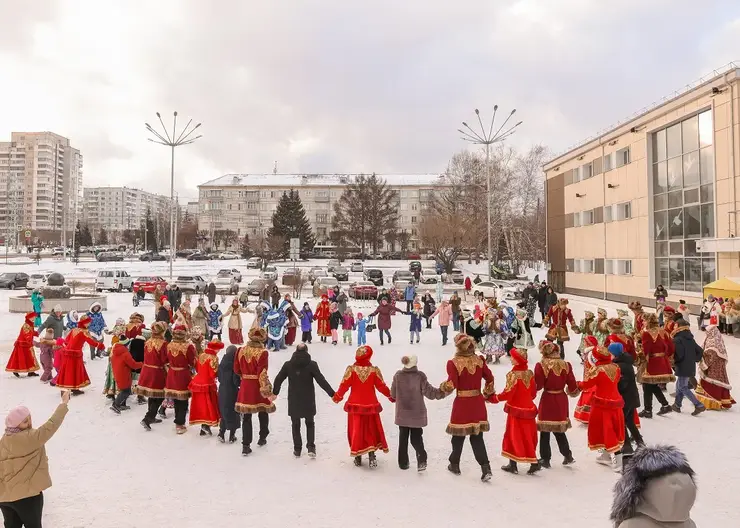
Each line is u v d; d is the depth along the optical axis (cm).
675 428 849
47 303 2702
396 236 9388
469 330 1465
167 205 18488
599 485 634
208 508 566
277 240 7425
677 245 2892
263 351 746
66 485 628
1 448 459
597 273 3766
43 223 14362
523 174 6256
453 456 670
